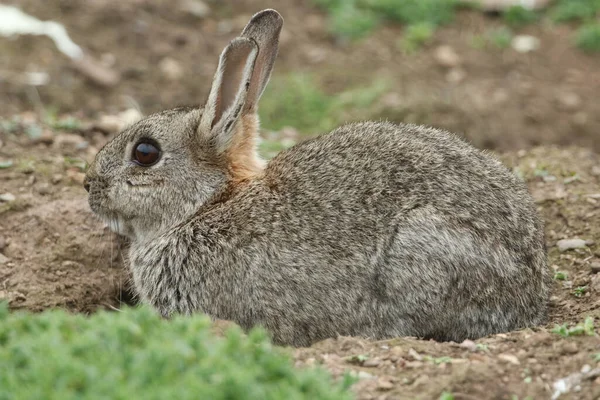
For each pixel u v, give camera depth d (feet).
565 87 74.59
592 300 40.19
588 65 78.48
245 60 38.55
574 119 69.26
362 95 69.46
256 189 38.04
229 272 36.81
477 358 31.17
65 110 65.00
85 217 45.93
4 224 45.52
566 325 34.32
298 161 38.52
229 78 39.01
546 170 52.29
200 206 39.11
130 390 23.72
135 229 40.73
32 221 45.65
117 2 79.97
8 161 49.83
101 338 26.58
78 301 42.80
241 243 36.78
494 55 79.30
